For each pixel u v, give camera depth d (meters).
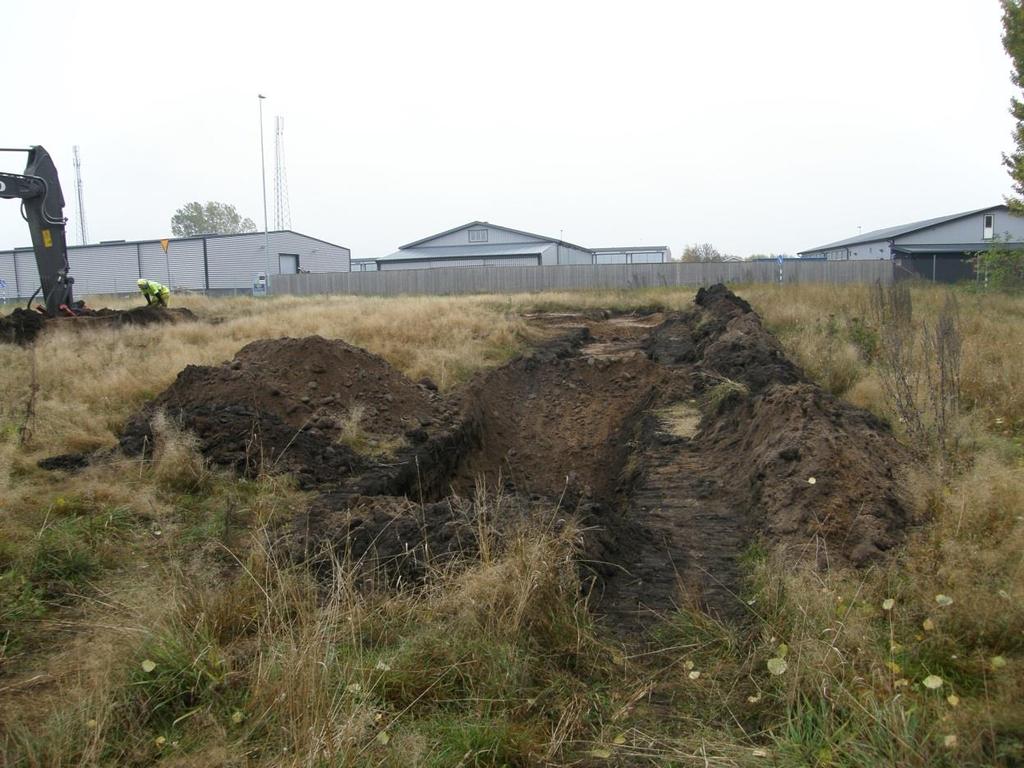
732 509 6.33
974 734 2.85
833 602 3.90
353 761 2.92
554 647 3.91
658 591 4.83
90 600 4.52
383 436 8.28
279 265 51.38
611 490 9.24
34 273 53.81
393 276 40.72
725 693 3.59
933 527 4.79
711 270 37.25
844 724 3.02
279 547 5.11
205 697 3.48
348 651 3.78
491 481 9.49
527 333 17.25
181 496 6.41
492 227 64.50
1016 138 26.91
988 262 24.88
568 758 3.19
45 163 18.67
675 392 10.91
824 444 5.94
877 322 12.26
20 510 5.86
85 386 9.83
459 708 3.44
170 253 50.41
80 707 3.27
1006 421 7.69
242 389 8.15
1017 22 25.77
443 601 4.12
